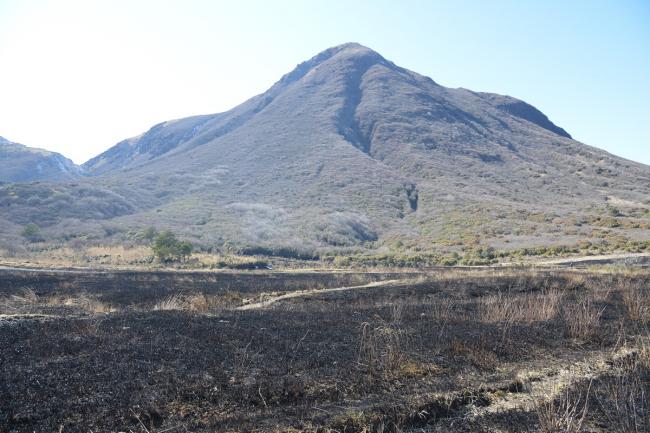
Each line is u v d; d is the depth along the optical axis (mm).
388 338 9938
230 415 6266
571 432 5707
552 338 10359
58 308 16812
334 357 8688
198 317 12508
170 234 51906
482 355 8945
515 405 6805
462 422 6270
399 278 28172
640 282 21219
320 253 57719
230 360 8391
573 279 22312
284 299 18625
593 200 78812
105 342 9477
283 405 6699
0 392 6688
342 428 5957
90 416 6082
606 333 10727
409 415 6309
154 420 6105
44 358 8367
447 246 55656
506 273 27125
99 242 62375
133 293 22172
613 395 6887
